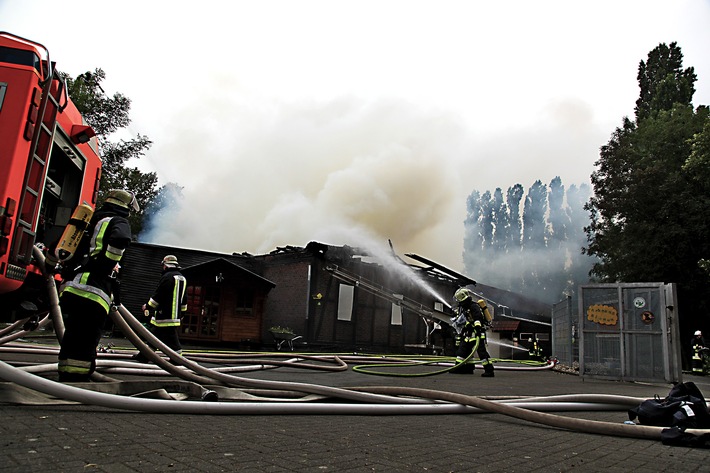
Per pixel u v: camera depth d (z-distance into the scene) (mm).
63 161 5438
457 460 2529
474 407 3930
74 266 3840
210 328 18250
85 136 5461
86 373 3721
